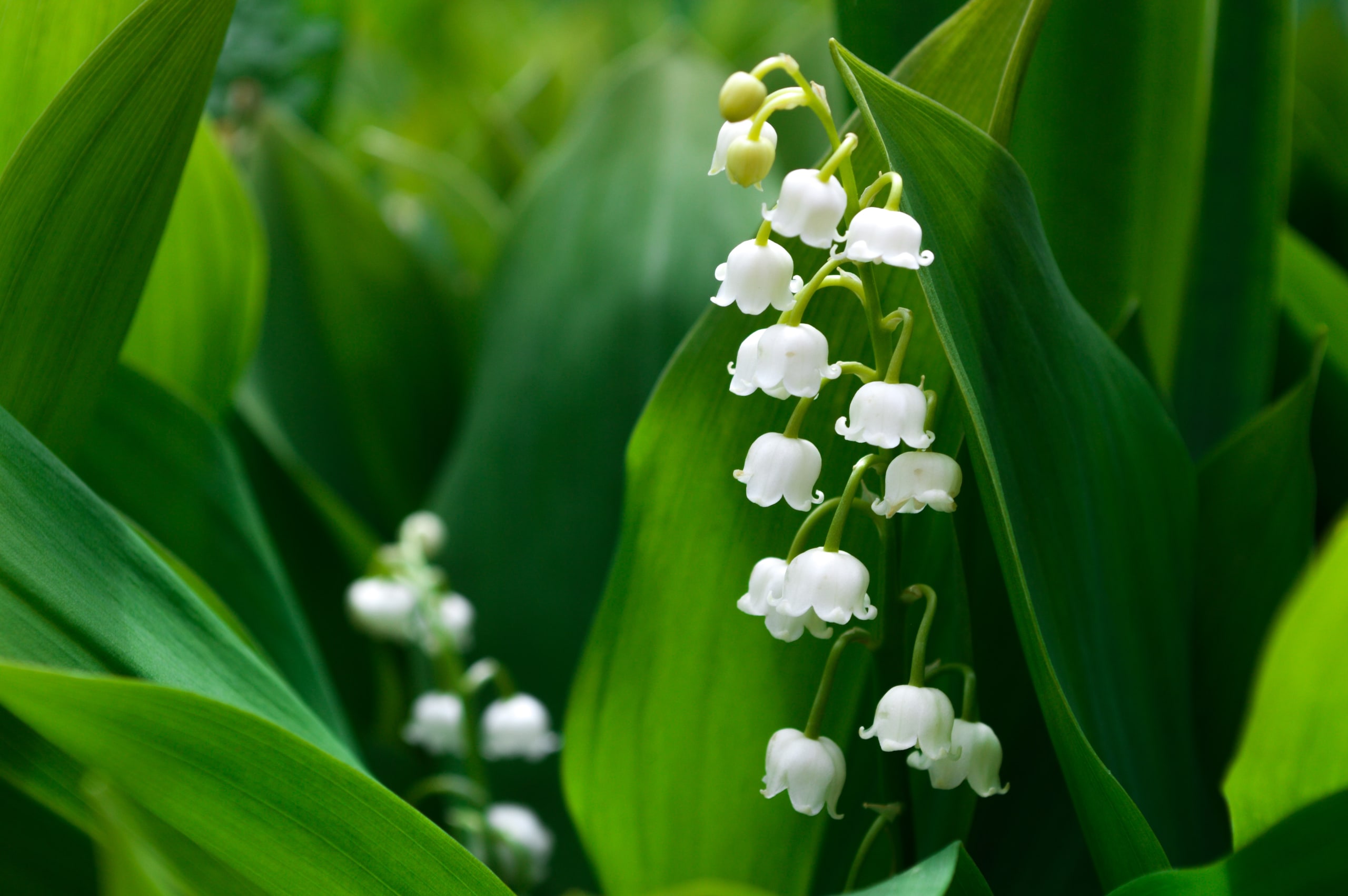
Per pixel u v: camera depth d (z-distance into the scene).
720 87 0.54
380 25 1.06
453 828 0.45
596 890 0.46
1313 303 0.45
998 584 0.36
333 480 0.57
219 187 0.41
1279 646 0.31
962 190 0.33
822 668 0.36
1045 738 0.37
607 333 0.48
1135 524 0.35
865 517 0.35
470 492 0.49
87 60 0.33
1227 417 0.43
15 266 0.34
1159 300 0.41
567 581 0.47
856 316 0.35
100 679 0.31
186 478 0.39
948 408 0.34
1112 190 0.40
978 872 0.33
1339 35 0.61
